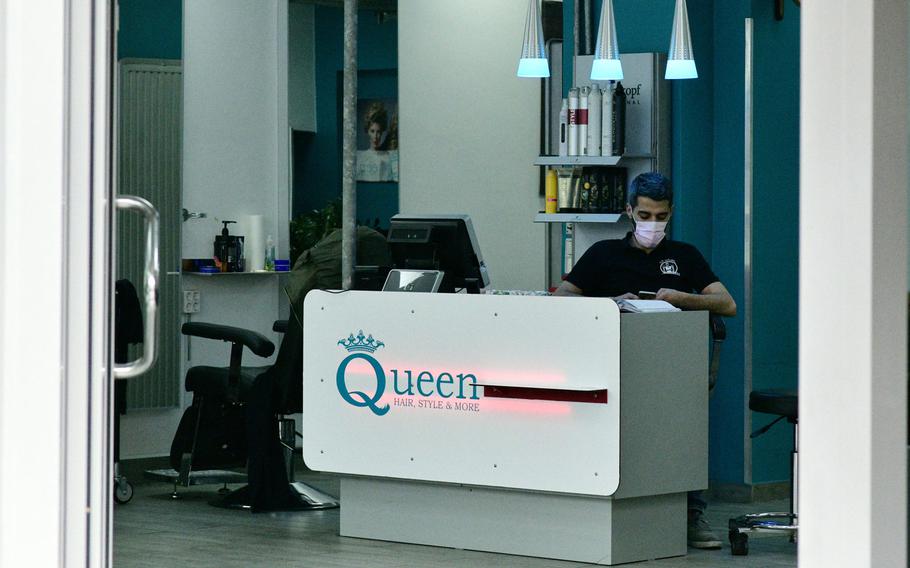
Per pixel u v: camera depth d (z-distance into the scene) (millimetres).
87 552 2367
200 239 9320
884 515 1842
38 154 2328
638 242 6961
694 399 6352
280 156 9688
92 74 2334
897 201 1854
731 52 8016
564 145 8047
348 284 6938
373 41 11625
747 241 7934
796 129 8141
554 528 6250
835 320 1857
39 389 2348
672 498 6352
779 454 8117
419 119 9914
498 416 6301
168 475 8547
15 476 2357
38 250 2338
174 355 9172
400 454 6574
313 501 7746
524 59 7914
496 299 6301
